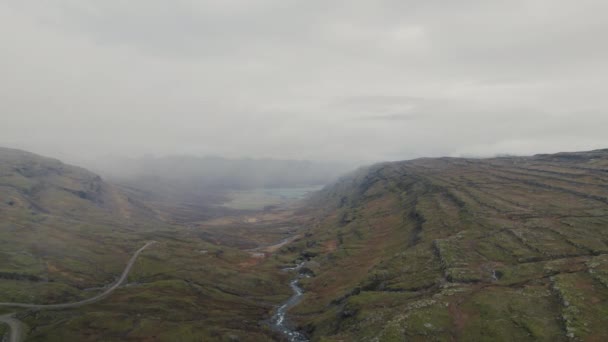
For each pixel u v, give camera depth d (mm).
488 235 196625
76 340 160875
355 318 142250
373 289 177250
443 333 109125
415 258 193875
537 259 156250
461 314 117125
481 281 144625
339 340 125125
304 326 173500
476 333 106188
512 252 167375
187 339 160375
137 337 163500
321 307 192250
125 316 185875
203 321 183000
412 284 160625
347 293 185875
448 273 156125
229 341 159875
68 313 198625
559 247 162875
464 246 187125
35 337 164250
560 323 101375
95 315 185000
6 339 164500
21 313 194375
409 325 113875
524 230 192500
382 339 109188
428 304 126375
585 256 148875
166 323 177125
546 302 113562
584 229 179250
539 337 97750
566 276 126188
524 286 127938
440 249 187625
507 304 116438
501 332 103750
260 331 172875
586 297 109875
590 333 93688
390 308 137625
